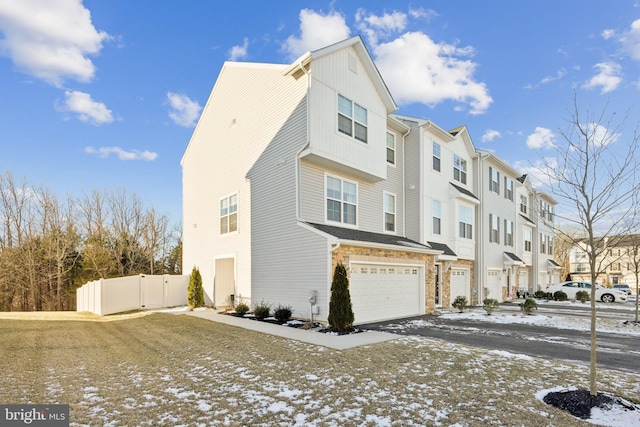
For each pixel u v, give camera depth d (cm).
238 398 473
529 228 2758
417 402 449
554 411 420
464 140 2033
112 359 715
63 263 2683
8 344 848
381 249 1221
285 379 550
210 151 1712
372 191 1490
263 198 1335
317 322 1066
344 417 406
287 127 1238
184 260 1912
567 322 1222
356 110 1316
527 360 655
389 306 1261
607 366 642
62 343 881
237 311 1305
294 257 1176
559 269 3300
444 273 1712
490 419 398
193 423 396
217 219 1625
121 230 3116
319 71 1184
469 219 1981
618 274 4722
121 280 1630
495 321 1230
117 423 396
